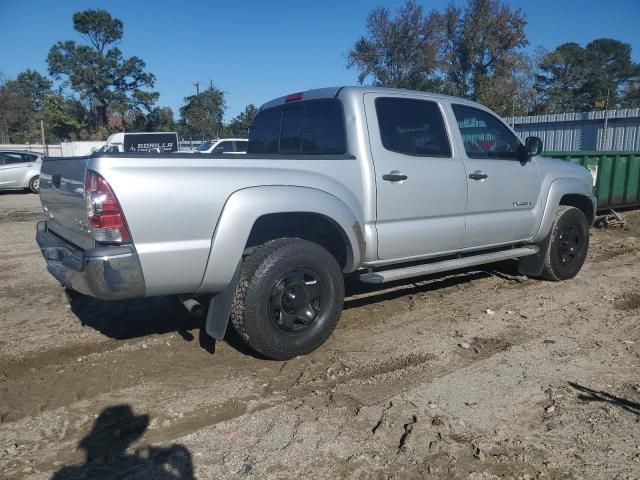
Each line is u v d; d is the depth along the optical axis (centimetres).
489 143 577
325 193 438
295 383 404
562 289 634
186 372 423
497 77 4356
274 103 567
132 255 366
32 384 404
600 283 659
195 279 392
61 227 452
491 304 581
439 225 522
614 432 339
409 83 4194
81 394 389
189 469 305
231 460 313
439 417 355
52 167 456
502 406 370
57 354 457
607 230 1012
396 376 414
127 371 425
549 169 632
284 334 429
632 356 451
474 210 550
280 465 308
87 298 606
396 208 488
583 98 5916
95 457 317
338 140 484
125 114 6250
